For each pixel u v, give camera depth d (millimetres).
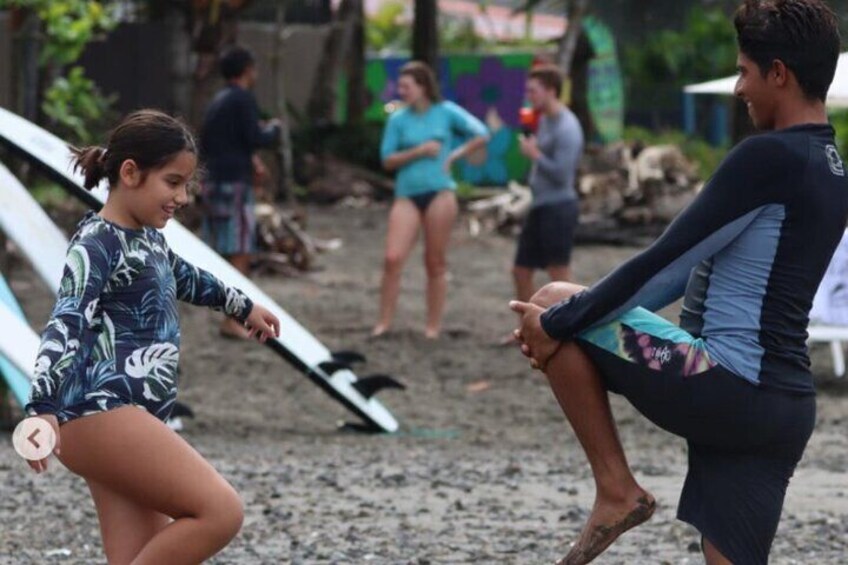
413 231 22781
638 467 14539
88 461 7633
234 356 21688
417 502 12828
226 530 7684
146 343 7684
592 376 7797
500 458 15266
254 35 52312
